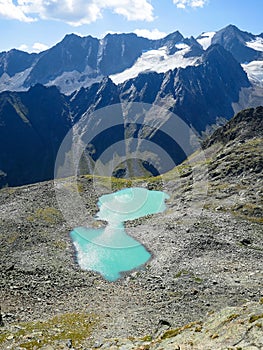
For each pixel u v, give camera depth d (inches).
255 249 3061.0
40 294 2224.4
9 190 5246.1
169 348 1133.7
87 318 1840.6
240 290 2229.3
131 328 1685.5
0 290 2159.2
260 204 4065.0
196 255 2992.1
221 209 4087.1
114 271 2866.6
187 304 2050.9
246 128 6924.2
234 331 1078.4
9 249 3147.1
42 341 1492.4
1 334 1557.6
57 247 3319.4
